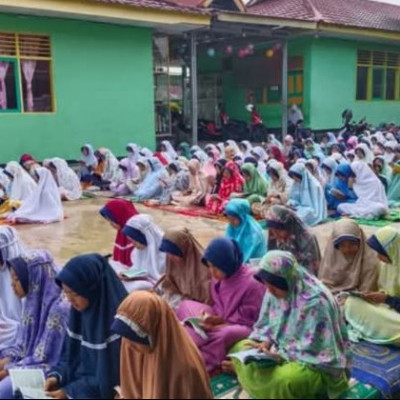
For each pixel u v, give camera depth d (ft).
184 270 12.84
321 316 9.51
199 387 8.14
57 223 26.73
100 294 9.31
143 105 43.42
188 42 48.67
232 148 36.76
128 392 8.66
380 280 12.77
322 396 9.72
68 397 9.16
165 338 8.03
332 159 31.27
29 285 10.44
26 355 10.50
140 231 14.69
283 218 14.16
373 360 11.27
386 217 26.55
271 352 9.85
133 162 36.78
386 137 48.78
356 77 58.08
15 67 36.65
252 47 54.08
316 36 51.26
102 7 36.83
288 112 54.60
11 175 28.48
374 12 65.21
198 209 29.35
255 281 11.55
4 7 33.65
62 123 39.11
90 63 39.93
